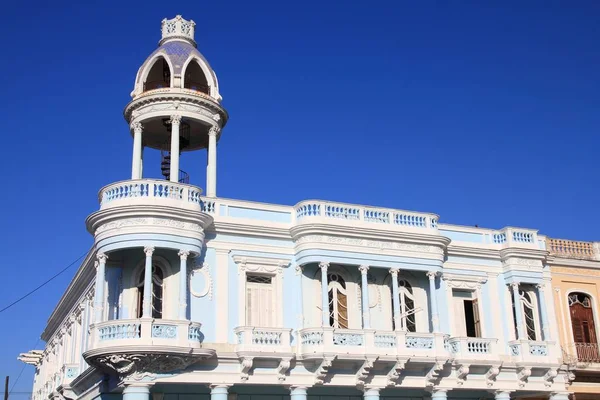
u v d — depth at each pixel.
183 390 27.69
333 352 27.70
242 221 29.08
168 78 34.25
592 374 34.19
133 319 25.36
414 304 31.69
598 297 36.00
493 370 31.19
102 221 26.64
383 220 30.89
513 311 33.44
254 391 28.70
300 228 29.06
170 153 33.50
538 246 34.50
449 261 32.75
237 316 28.02
